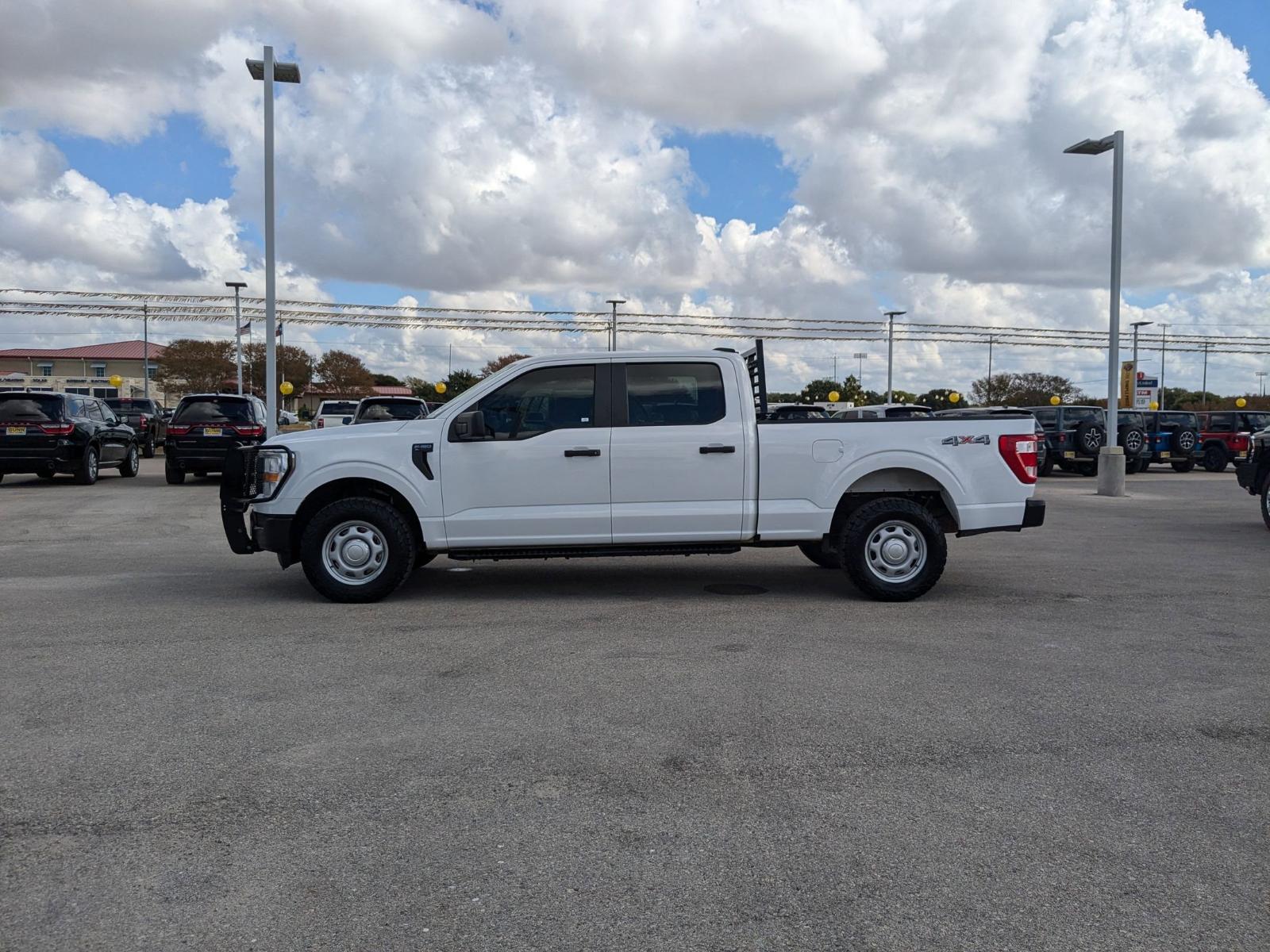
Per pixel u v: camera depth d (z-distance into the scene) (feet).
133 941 9.04
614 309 172.45
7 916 9.48
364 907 9.64
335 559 24.49
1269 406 250.78
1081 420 81.56
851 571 24.75
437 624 22.15
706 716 15.42
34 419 58.75
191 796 12.31
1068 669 18.28
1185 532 40.27
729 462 24.49
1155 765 13.39
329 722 15.16
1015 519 25.21
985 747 14.05
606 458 24.31
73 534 38.88
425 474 24.23
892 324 186.60
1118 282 59.77
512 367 24.68
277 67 63.52
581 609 23.91
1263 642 20.48
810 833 11.27
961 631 21.43
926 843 11.02
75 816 11.71
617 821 11.59
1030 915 9.48
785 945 8.96
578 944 8.99
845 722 15.15
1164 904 9.70
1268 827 11.46
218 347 237.86
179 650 19.69
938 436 24.90
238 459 25.25
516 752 13.85
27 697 16.38
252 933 9.18
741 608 24.12
